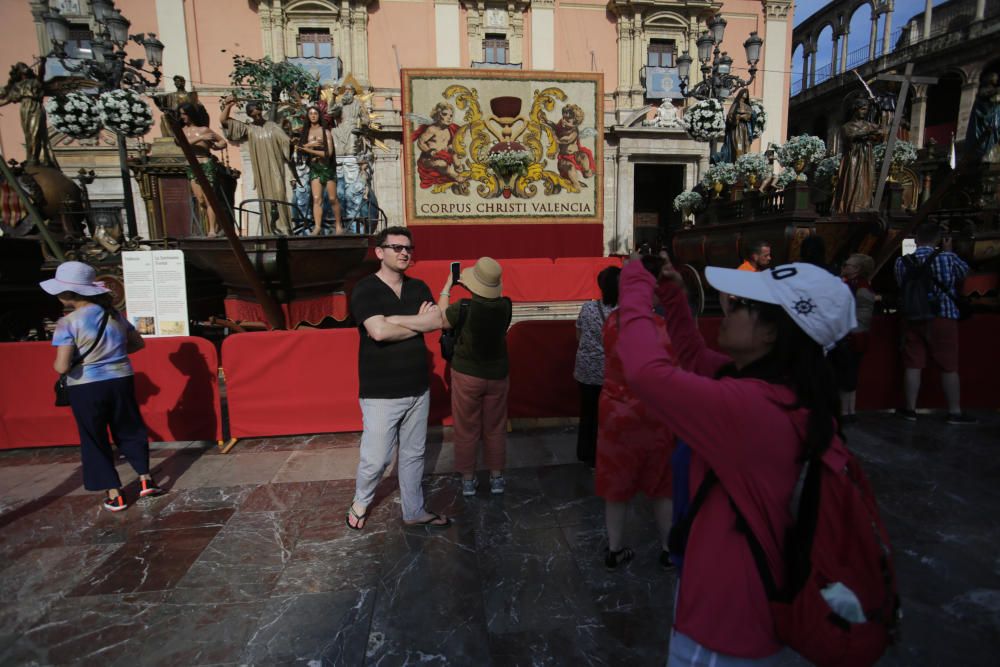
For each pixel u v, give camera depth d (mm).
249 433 4871
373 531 3318
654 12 20219
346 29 18969
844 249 6895
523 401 5191
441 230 15180
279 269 6160
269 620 2533
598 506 3615
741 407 1124
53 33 8695
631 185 19828
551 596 2697
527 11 20188
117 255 7230
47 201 8250
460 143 14914
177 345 4723
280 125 7070
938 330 4902
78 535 3322
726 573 1177
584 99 15141
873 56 25766
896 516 3385
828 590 1056
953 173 5105
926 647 2307
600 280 3865
